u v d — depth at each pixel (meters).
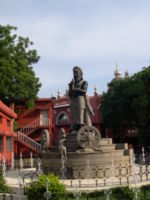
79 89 26.97
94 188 19.05
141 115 44.97
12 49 46.22
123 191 17.62
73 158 23.44
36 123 55.47
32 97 47.75
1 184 19.09
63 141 25.45
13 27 47.50
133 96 52.22
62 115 67.69
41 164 25.47
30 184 17.23
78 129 26.83
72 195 17.78
